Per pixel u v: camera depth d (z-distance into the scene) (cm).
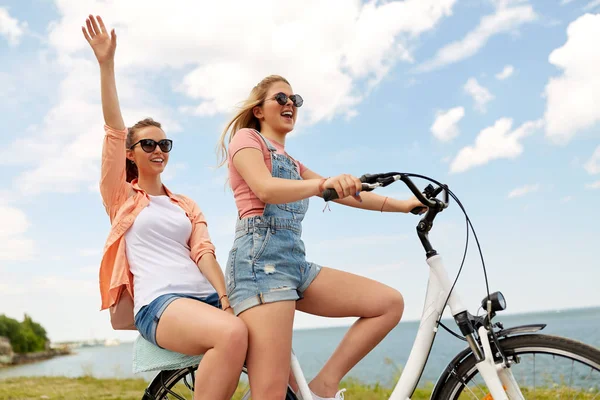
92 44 244
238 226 230
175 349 222
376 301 239
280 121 245
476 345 210
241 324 212
